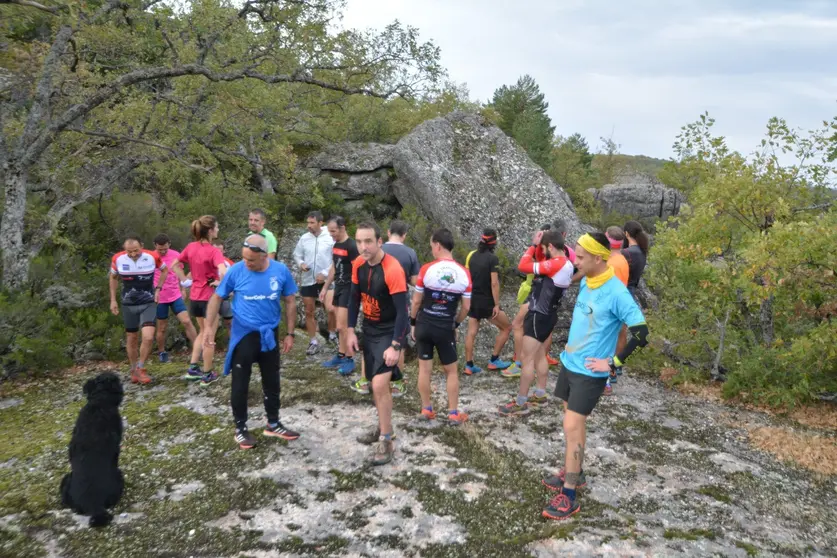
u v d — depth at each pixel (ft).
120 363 22.84
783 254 17.79
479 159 38.81
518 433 16.12
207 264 19.43
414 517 11.62
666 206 78.69
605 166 127.65
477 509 11.99
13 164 24.67
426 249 33.60
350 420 16.55
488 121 41.73
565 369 12.27
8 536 10.59
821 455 15.02
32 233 27.76
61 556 10.09
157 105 31.91
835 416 18.01
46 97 25.79
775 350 19.19
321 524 11.28
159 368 21.72
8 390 19.49
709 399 19.72
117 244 32.32
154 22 32.35
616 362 11.50
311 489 12.61
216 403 17.62
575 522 11.51
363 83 35.81
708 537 11.14
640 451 15.23
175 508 11.73
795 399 18.38
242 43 32.55
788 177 21.68
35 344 20.36
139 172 37.60
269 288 14.15
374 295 13.87
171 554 10.22
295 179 37.63
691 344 22.08
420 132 38.81
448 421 16.60
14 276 24.13
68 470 13.37
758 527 11.66
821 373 18.89
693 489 13.20
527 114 106.83
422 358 16.33
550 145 104.01
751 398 19.40
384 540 10.80
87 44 29.45
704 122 26.71
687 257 22.44
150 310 19.56
